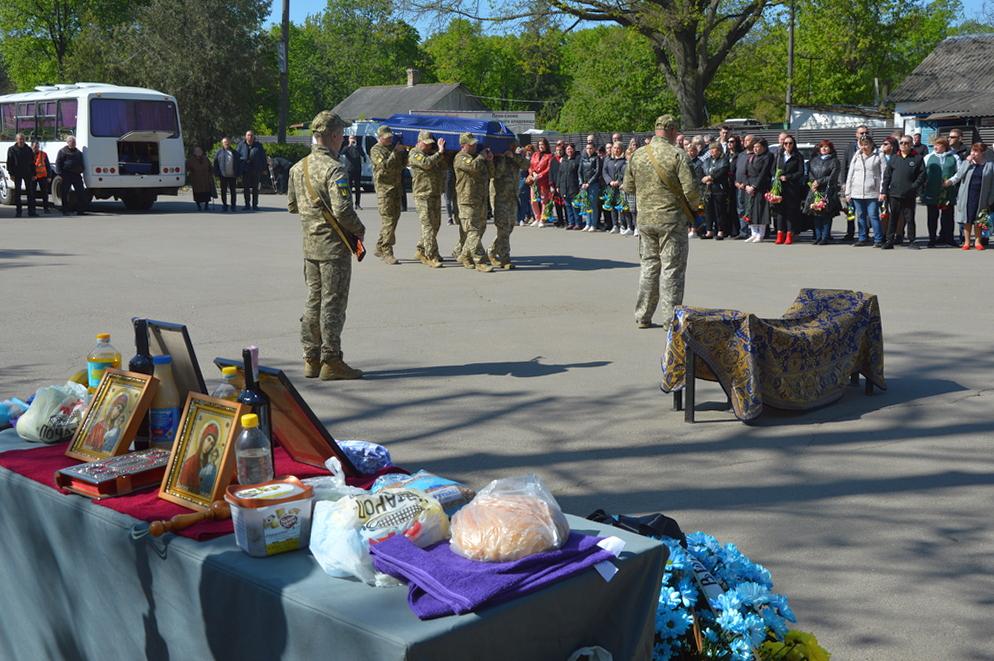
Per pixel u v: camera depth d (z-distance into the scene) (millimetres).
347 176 7383
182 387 3350
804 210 17625
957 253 15844
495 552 2334
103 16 63625
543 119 99188
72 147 24328
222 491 2783
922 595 4102
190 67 48031
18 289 12305
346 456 3176
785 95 55406
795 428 6496
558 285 12727
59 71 64062
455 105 77250
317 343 7828
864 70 53438
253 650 2387
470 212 14008
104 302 11336
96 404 3400
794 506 5117
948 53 42062
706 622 2754
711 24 36781
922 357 8453
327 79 109000
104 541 2814
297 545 2543
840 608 3994
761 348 6590
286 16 38969
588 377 7879
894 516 4973
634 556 2484
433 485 2814
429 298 11688
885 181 16422
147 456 3117
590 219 20906
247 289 12367
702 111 38219
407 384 7676
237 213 25719
